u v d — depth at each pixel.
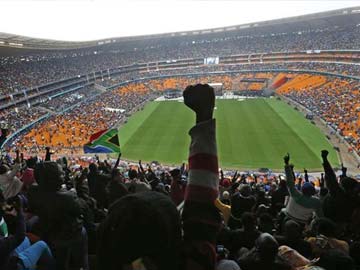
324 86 88.94
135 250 1.97
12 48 96.94
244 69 117.81
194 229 2.47
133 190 9.39
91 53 140.38
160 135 63.44
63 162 19.81
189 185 2.68
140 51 138.38
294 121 67.81
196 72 123.00
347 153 49.75
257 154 50.78
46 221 4.99
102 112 81.38
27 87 89.06
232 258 6.64
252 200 10.09
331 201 7.24
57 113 80.44
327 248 5.98
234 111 79.38
